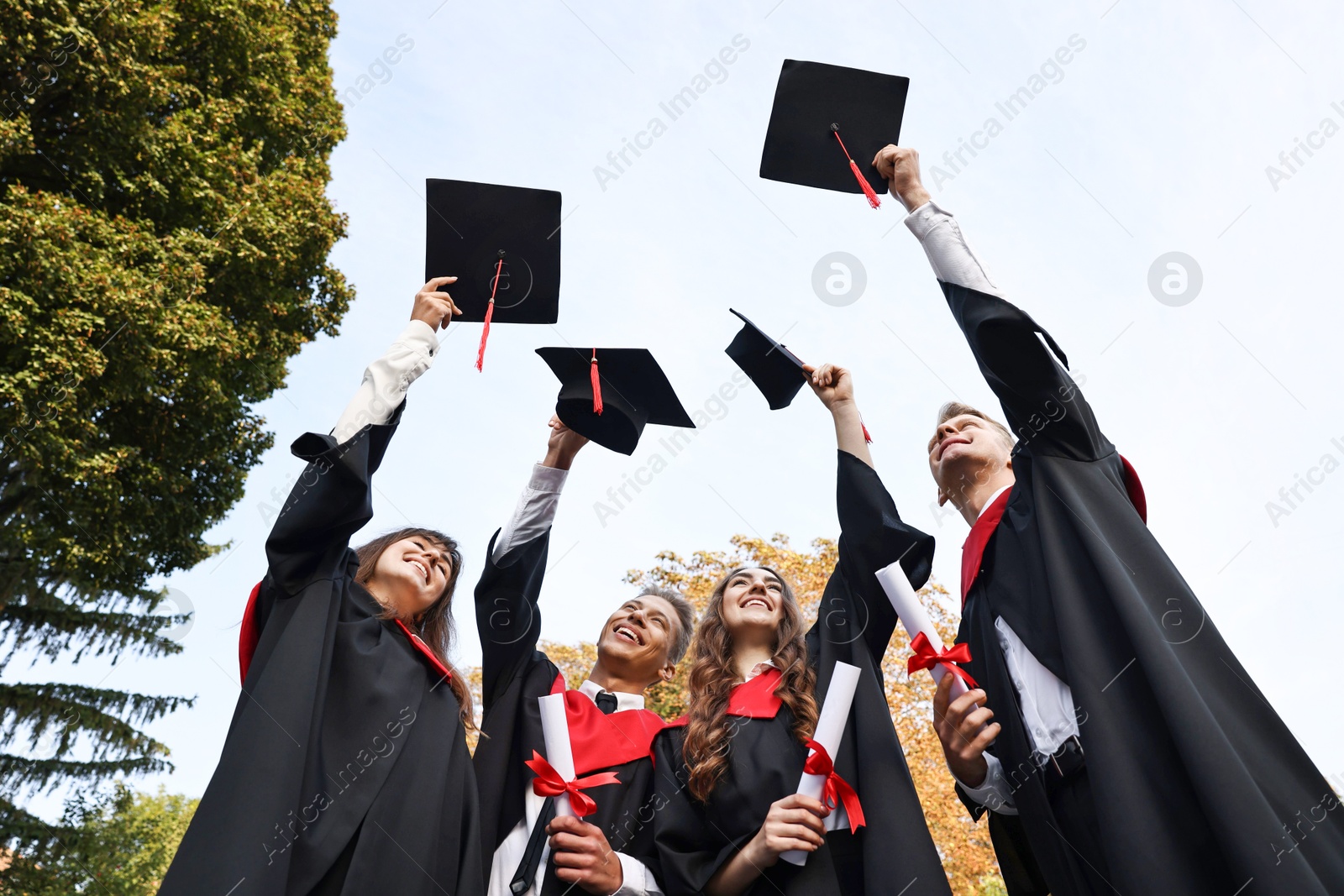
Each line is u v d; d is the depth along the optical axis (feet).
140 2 28.60
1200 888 8.08
